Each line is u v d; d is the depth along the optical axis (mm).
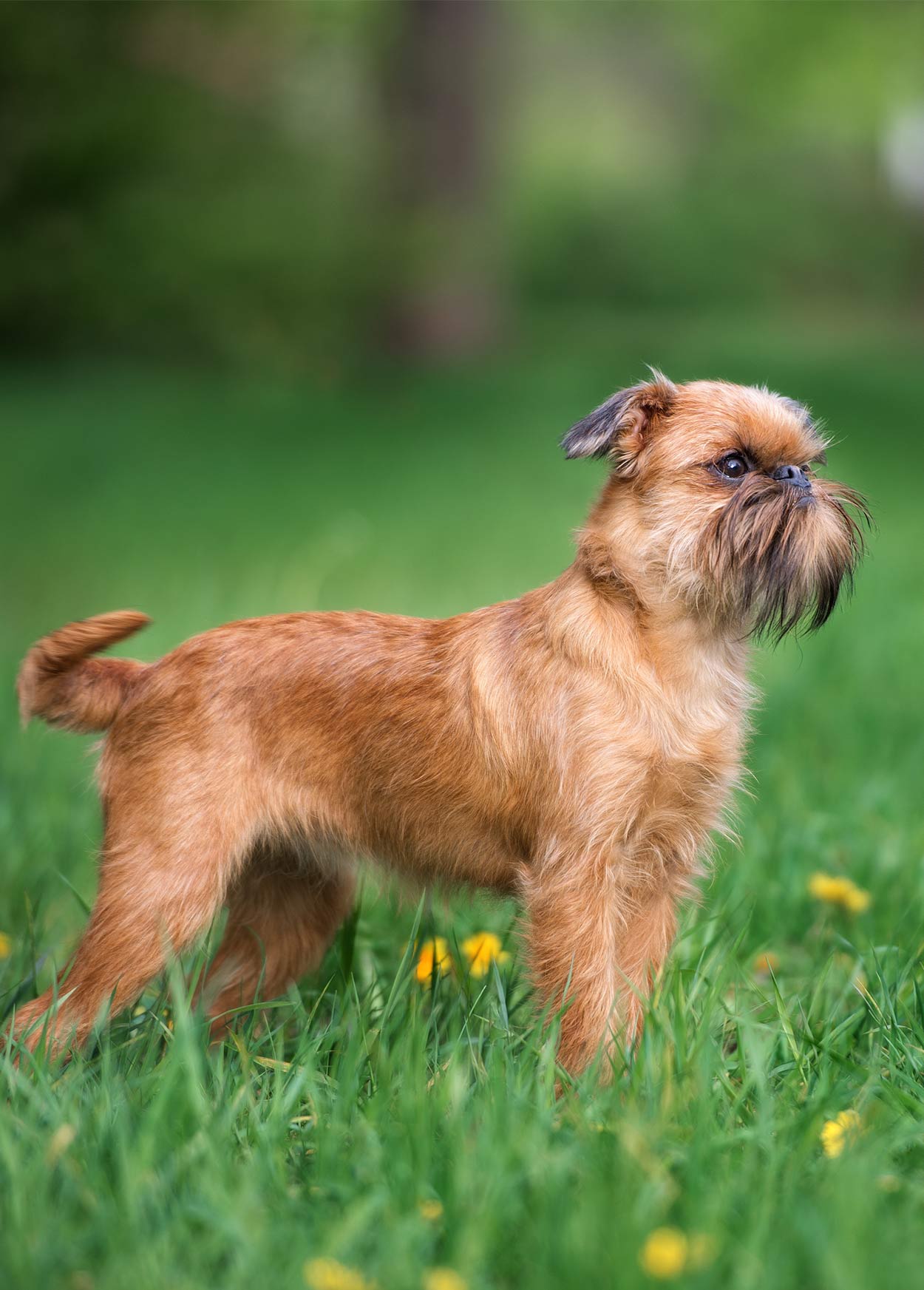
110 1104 4062
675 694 5023
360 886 5922
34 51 26000
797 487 4980
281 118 30422
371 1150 3875
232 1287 3295
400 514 17578
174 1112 4055
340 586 13547
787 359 34312
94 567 14758
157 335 30703
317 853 5484
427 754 5215
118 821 5211
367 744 5281
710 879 6328
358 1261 3506
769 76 31109
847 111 32688
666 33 39938
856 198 61750
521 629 5195
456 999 5145
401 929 6199
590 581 5082
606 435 5027
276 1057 4629
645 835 5105
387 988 5277
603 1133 3889
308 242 29203
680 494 5012
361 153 31859
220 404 27750
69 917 6488
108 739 5371
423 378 31359
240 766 5199
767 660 10039
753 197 61625
